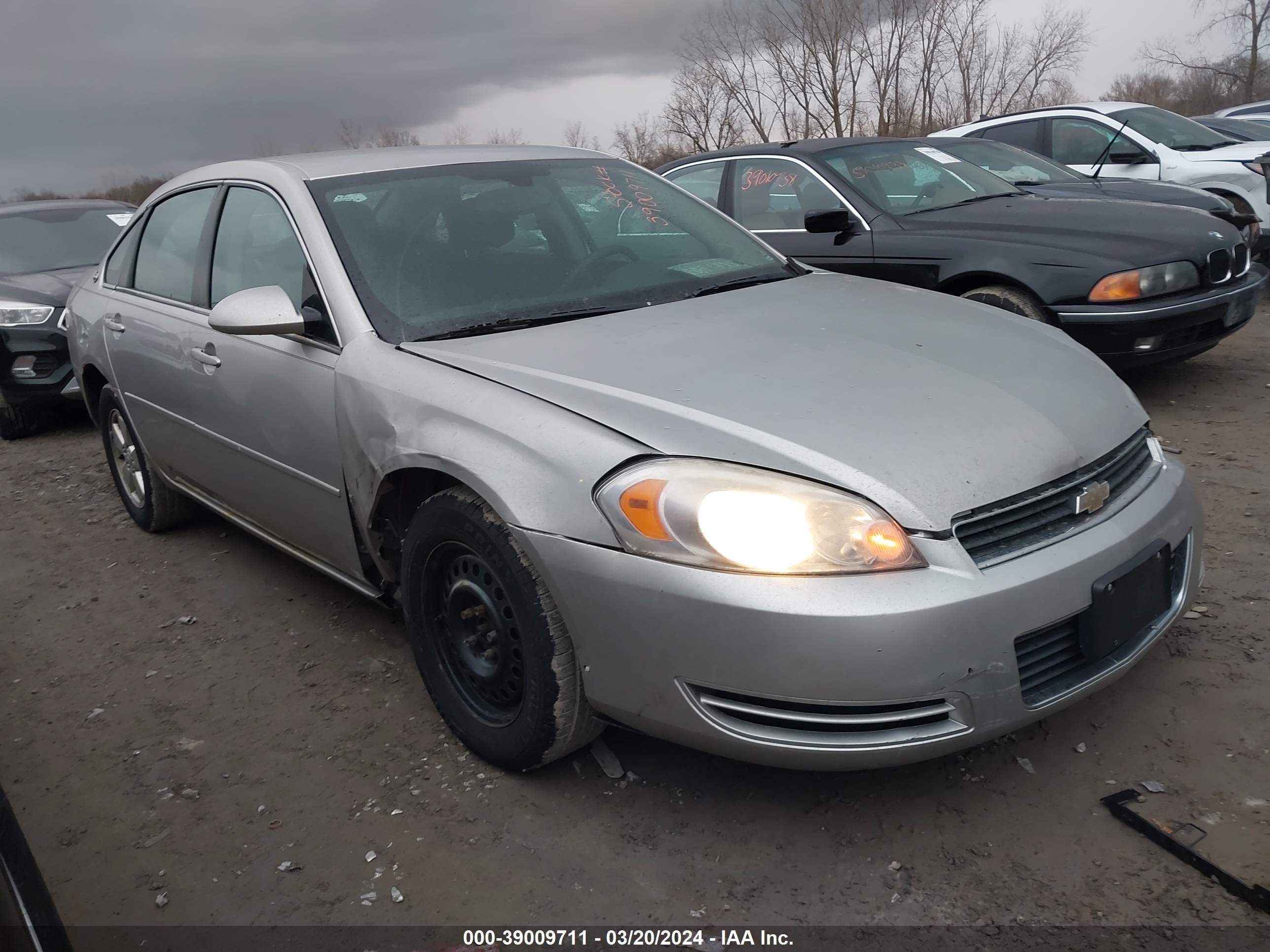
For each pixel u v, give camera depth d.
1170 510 2.52
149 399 4.11
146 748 2.98
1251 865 2.12
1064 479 2.32
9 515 5.39
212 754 2.92
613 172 3.84
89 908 2.32
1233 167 7.91
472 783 2.65
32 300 6.93
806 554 2.04
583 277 3.22
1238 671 2.84
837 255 5.83
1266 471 4.36
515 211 3.38
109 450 4.95
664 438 2.22
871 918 2.10
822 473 2.10
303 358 3.04
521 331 2.87
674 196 3.88
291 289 3.20
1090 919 2.04
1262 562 3.49
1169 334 4.99
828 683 2.02
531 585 2.35
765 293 3.23
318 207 3.20
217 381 3.49
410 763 2.77
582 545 2.22
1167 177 8.22
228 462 3.63
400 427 2.65
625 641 2.20
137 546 4.70
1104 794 2.40
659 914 2.15
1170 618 2.52
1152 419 5.25
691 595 2.08
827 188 5.95
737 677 2.07
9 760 3.00
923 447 2.20
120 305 4.35
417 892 2.28
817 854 2.29
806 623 2.00
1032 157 7.70
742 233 3.82
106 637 3.76
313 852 2.44
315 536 3.28
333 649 3.49
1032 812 2.37
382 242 3.12
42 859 2.52
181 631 3.75
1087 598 2.22
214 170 3.96
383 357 2.80
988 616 2.07
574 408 2.36
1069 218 5.48
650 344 2.69
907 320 2.95
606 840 2.39
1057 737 2.63
